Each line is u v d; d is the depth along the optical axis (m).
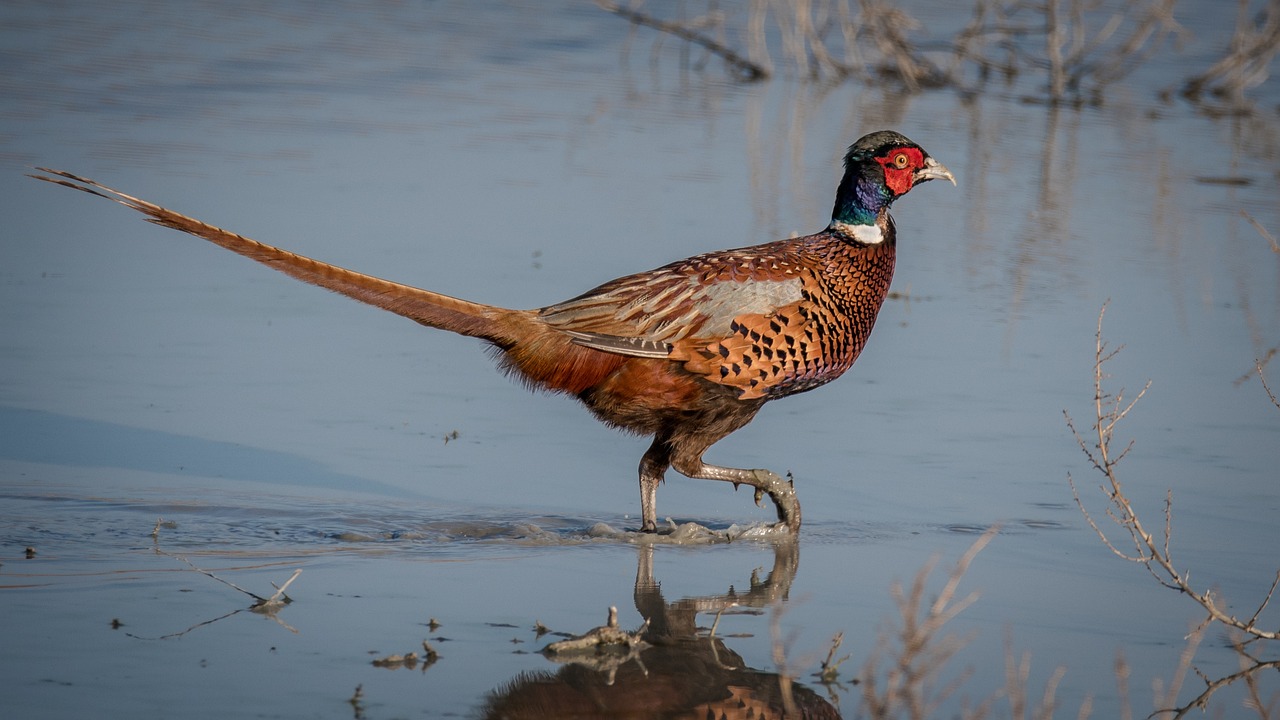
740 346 11.45
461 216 20.25
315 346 16.14
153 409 13.95
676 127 26.55
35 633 8.93
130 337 15.99
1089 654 9.27
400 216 20.14
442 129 25.53
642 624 9.55
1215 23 36.06
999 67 32.88
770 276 11.67
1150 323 17.02
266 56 30.69
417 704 8.16
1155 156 25.56
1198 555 11.01
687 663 8.91
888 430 14.01
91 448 12.82
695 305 11.40
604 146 24.78
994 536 11.46
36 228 19.66
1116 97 31.12
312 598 9.77
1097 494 12.33
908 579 10.55
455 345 16.58
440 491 12.30
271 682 8.35
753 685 8.63
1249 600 10.19
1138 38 31.95
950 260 19.48
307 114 26.09
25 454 12.59
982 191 23.00
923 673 8.36
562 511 12.02
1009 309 17.52
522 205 20.92
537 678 8.59
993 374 15.45
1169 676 8.94
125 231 19.92
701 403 11.61
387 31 34.16
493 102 27.91
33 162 21.94
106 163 22.11
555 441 13.82
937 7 37.44
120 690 8.15
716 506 12.46
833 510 12.09
